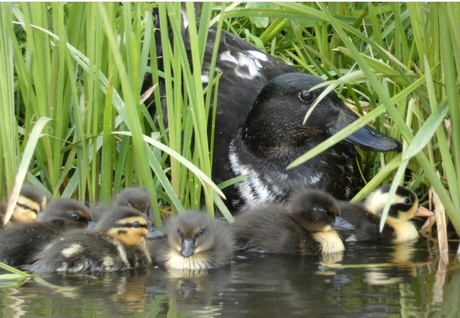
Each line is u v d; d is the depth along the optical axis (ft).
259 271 36.65
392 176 45.44
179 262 37.24
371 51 46.19
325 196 41.22
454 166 41.55
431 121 36.11
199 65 37.60
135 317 30.27
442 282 34.35
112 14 39.29
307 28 53.06
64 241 36.63
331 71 49.62
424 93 41.11
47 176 42.88
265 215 41.24
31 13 40.52
